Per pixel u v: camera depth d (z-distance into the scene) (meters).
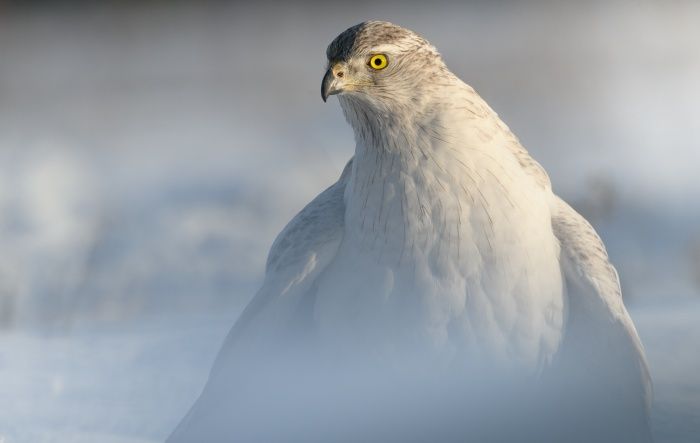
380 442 7.18
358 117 7.17
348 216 7.14
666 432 7.07
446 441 7.09
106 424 7.64
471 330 6.87
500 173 6.93
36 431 7.42
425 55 7.09
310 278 7.16
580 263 7.07
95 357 9.62
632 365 7.08
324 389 7.21
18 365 9.42
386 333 6.97
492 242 6.83
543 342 6.97
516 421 7.07
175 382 8.62
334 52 7.22
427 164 6.90
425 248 6.87
